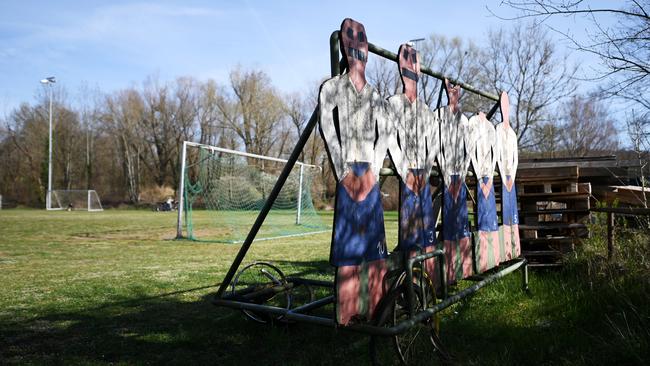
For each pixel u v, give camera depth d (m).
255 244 14.15
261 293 4.89
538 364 3.64
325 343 4.45
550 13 5.39
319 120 3.09
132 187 60.72
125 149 64.00
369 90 3.62
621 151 8.06
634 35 5.21
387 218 25.36
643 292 4.46
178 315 5.70
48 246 14.02
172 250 12.82
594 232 7.02
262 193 24.45
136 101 61.78
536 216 7.36
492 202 5.99
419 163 4.32
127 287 7.46
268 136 58.03
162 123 62.62
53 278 8.38
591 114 34.81
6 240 15.93
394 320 3.52
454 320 4.82
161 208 48.06
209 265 9.81
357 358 3.96
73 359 4.23
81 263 10.35
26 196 59.53
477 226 5.52
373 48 3.74
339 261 3.20
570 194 7.04
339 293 3.19
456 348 4.05
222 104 59.53
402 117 4.08
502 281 6.20
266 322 4.98
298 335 4.73
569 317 4.60
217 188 21.66
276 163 50.69
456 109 5.17
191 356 4.26
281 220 25.03
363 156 3.51
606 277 5.24
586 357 3.59
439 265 4.05
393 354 3.92
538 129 35.50
